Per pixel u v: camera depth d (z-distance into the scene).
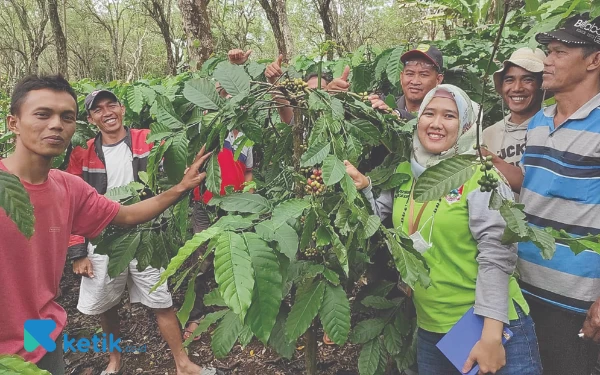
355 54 2.97
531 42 1.80
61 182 1.56
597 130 1.56
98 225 1.67
